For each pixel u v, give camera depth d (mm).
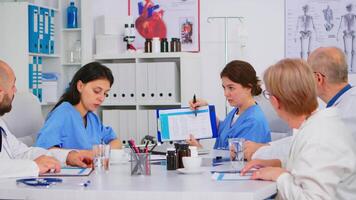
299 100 1946
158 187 1949
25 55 4676
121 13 5582
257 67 5293
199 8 5406
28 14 4703
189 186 1961
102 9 5562
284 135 3719
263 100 3785
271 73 1988
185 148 2469
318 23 5156
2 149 2596
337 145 1891
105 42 5289
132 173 2293
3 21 4707
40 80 4891
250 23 5301
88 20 5285
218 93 5367
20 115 3285
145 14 5531
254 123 3143
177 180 2121
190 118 3217
